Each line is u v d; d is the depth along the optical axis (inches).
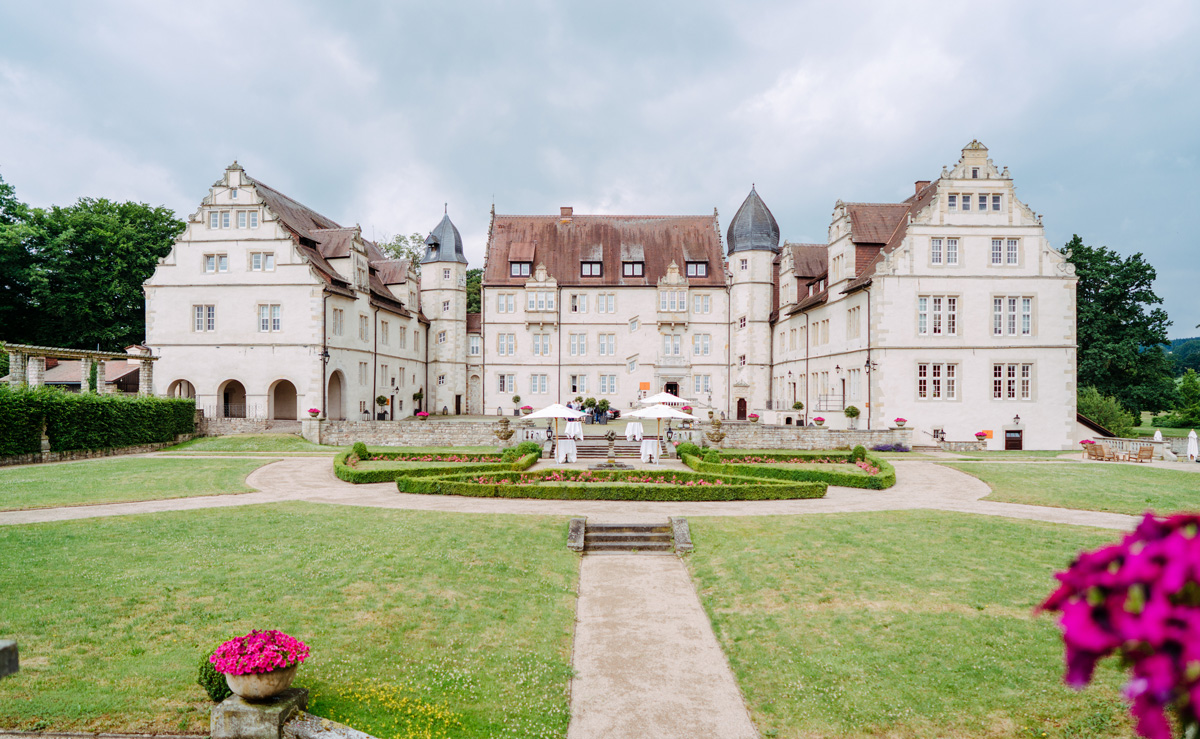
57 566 612.1
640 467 1348.4
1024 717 397.7
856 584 610.2
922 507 941.8
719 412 2356.1
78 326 2285.9
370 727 381.4
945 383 1737.2
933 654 474.6
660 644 518.0
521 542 743.7
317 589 577.3
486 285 2618.1
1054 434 1727.4
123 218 2440.9
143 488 1058.1
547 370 2613.2
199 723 375.2
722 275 2667.3
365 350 2178.9
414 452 1450.5
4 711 378.6
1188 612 98.4
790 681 450.3
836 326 1966.0
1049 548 716.0
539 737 381.4
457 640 501.4
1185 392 2780.5
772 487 1005.2
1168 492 1062.4
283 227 1931.6
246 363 1929.1
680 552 749.3
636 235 2753.4
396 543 719.1
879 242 1888.5
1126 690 102.9
